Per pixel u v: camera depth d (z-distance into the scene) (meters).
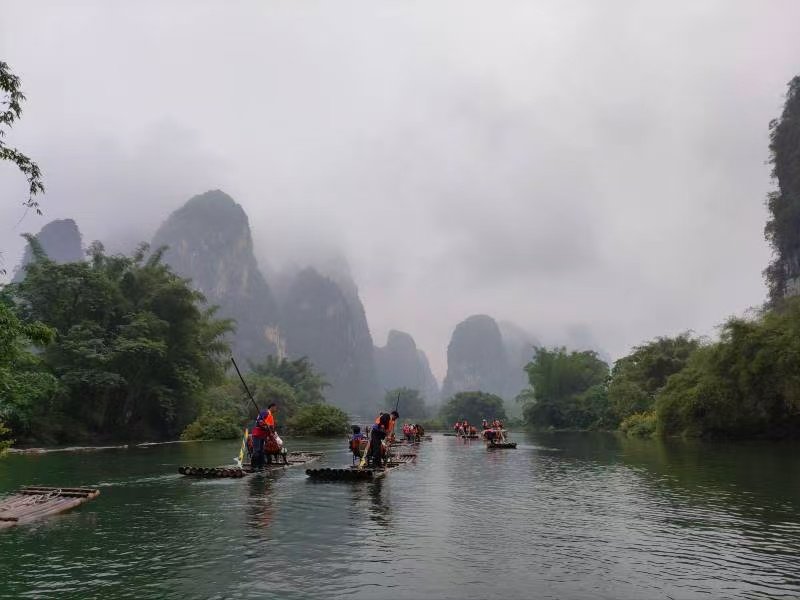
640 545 6.23
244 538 6.45
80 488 9.90
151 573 5.09
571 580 4.95
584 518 7.80
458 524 7.31
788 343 29.98
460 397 103.50
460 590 4.66
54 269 31.27
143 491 10.20
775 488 11.02
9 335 11.42
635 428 43.09
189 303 36.97
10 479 12.13
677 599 4.49
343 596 4.49
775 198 71.31
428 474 13.64
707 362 33.97
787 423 31.66
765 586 4.80
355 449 16.09
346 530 6.91
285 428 45.84
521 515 8.00
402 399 145.88
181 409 37.03
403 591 4.62
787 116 72.88
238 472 12.44
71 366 30.09
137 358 32.56
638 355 56.94
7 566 5.30
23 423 25.72
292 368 95.19
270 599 4.42
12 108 8.81
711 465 16.19
